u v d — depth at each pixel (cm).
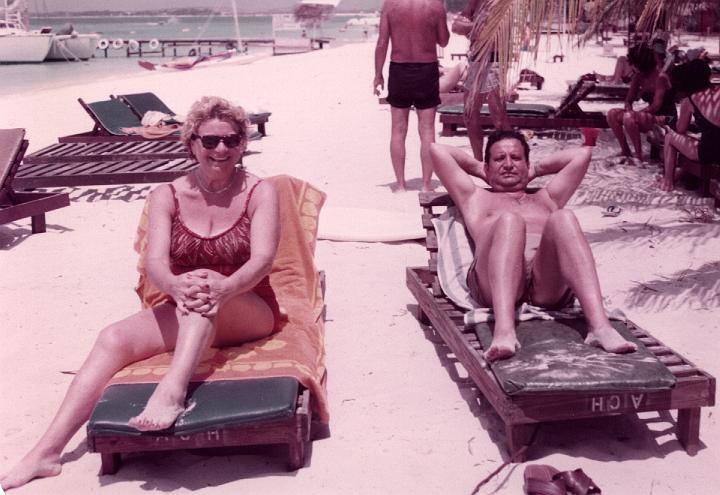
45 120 1481
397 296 557
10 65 4450
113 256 662
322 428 379
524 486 323
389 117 1409
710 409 393
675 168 834
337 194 846
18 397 415
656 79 977
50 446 343
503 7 469
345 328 500
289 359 369
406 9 802
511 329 359
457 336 398
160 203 379
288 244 485
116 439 326
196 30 14025
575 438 366
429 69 819
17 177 828
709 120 749
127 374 352
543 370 336
